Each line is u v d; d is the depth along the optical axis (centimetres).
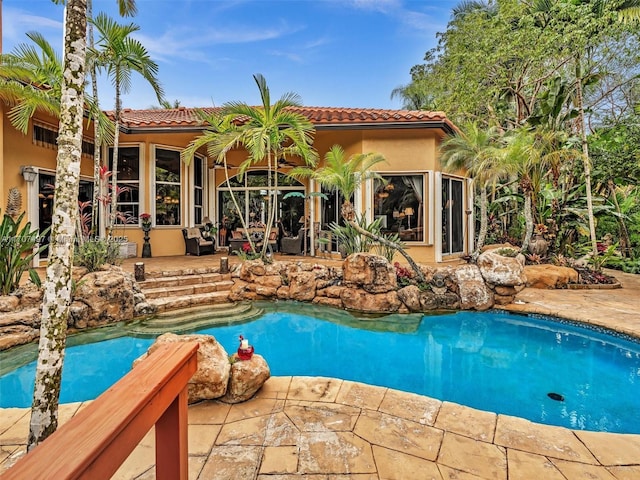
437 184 1089
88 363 525
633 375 499
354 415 319
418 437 286
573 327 647
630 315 657
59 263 214
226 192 1425
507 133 1101
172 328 651
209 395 331
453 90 1482
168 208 1203
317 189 1216
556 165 1088
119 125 920
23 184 850
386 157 1089
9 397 432
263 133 816
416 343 621
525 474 244
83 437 104
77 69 220
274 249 1315
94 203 821
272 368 532
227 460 255
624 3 972
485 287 752
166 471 163
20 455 265
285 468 247
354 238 898
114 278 669
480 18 1370
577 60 1063
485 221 935
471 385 473
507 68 1345
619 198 1302
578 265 1041
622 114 1352
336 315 747
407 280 799
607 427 370
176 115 1320
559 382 479
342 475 240
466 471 246
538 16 1165
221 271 909
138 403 122
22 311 568
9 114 793
